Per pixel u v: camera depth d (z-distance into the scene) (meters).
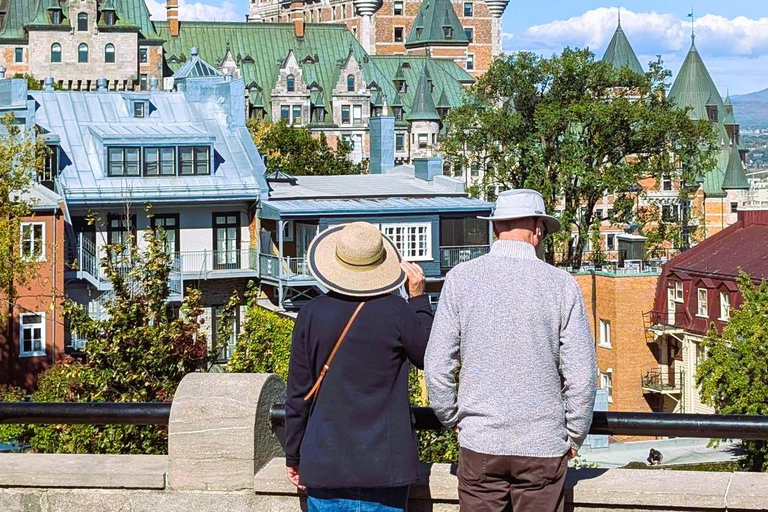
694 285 84.00
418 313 9.84
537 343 9.26
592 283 88.88
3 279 62.81
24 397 62.25
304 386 9.62
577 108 111.50
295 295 77.50
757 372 59.09
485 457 9.34
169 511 10.83
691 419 10.20
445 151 123.38
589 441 67.62
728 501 10.10
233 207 81.31
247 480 10.71
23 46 185.38
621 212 116.00
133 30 186.38
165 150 80.50
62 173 78.88
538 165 113.88
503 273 9.38
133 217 78.81
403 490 9.70
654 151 116.31
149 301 31.81
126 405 11.02
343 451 9.45
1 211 64.81
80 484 10.98
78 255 75.25
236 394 10.79
